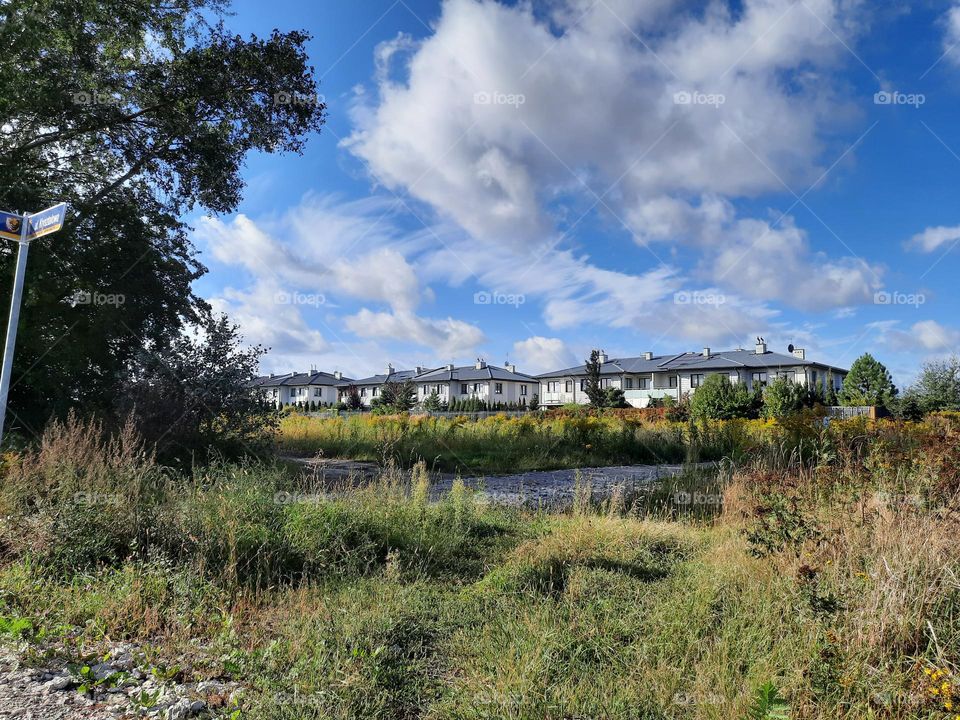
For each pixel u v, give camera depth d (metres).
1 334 12.26
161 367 11.66
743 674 3.06
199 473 6.89
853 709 2.63
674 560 5.37
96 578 4.42
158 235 15.48
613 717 2.67
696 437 16.56
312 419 23.39
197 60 14.98
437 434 18.75
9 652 3.26
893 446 5.64
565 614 3.92
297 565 5.17
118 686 2.98
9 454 6.88
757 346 56.38
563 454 16.34
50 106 13.12
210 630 3.75
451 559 5.61
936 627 3.18
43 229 5.62
